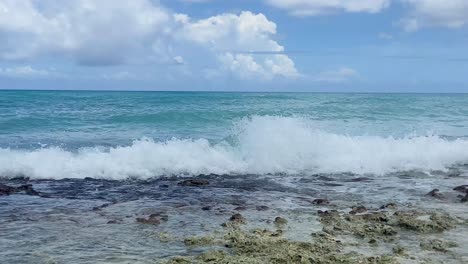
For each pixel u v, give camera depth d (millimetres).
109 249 7176
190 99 50188
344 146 16312
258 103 41969
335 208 10039
